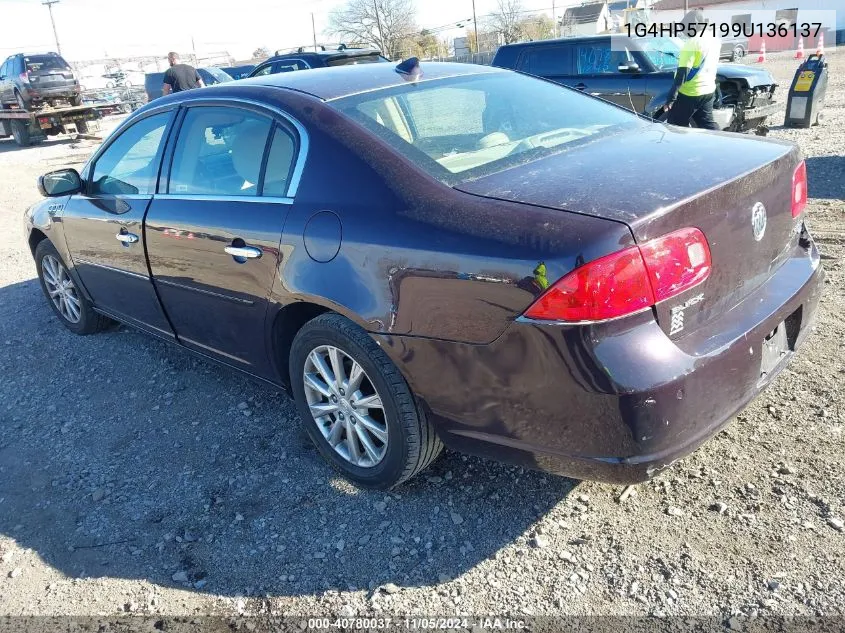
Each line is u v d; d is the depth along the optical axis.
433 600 2.46
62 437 3.77
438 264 2.40
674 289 2.21
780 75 19.84
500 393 2.37
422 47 60.34
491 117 3.19
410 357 2.56
